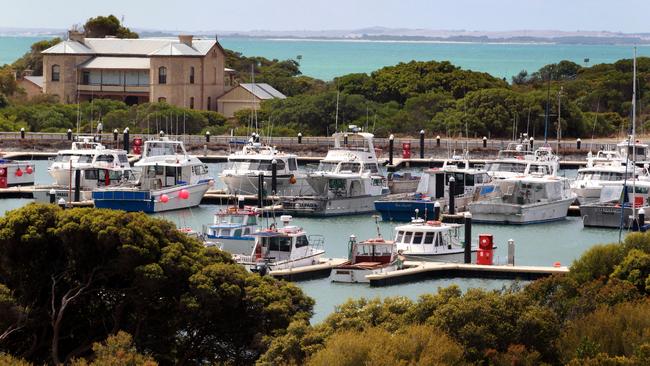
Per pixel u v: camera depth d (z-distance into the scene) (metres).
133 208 161.38
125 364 76.31
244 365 85.06
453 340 78.38
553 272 119.75
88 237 84.56
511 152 199.00
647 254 100.38
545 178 165.50
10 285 85.94
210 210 166.88
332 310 105.44
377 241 121.75
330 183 168.75
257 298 84.94
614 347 81.38
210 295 83.69
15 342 84.69
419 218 144.50
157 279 83.38
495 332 80.56
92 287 85.25
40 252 85.75
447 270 121.38
